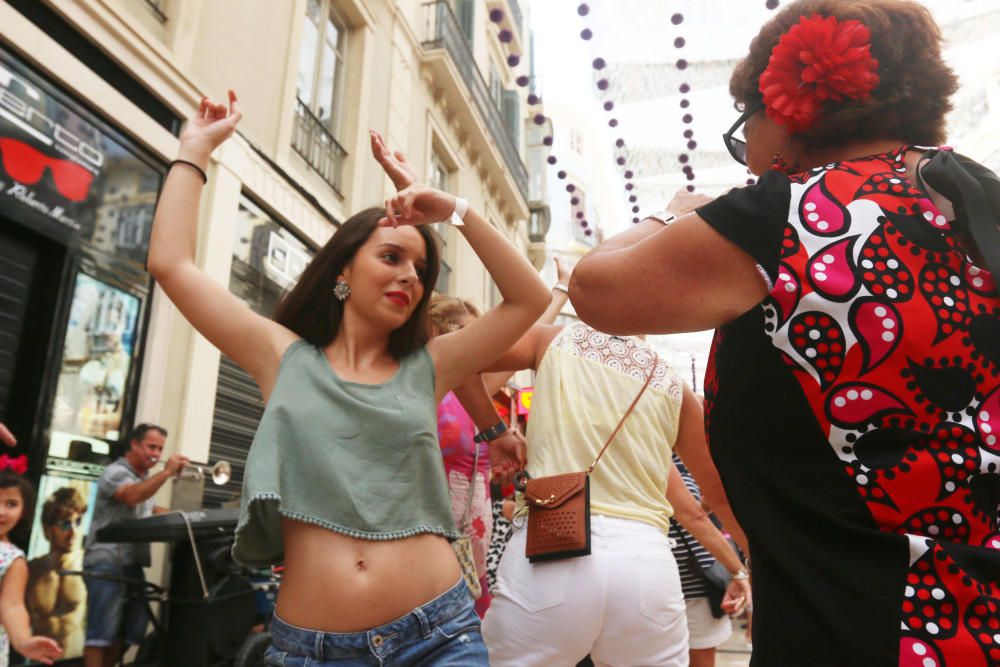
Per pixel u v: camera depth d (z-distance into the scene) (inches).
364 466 62.3
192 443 233.0
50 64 189.8
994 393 37.8
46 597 177.9
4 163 178.4
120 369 213.5
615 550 77.7
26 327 189.3
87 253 203.3
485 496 124.0
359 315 70.2
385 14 394.0
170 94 235.3
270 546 63.6
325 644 57.2
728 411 43.0
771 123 49.9
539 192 690.8
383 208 73.6
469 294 504.1
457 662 59.1
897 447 37.3
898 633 34.3
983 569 35.1
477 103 510.0
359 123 354.0
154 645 188.9
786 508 39.7
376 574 59.3
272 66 292.8
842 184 41.8
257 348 68.6
